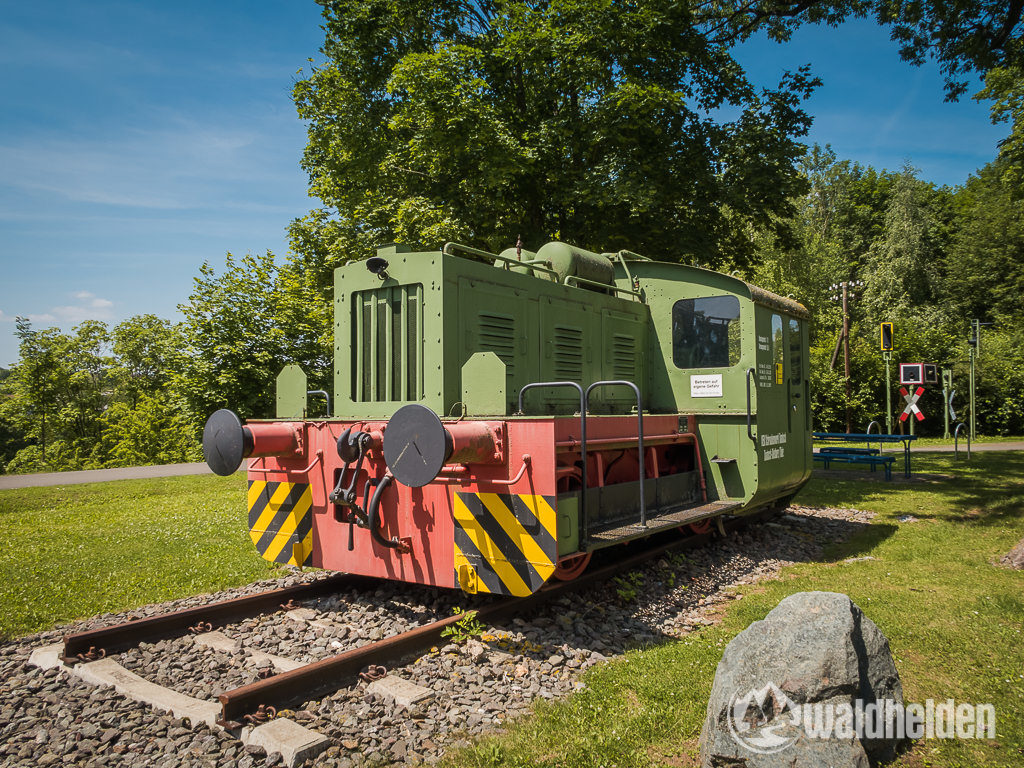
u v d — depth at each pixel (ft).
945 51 36.52
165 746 9.34
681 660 12.35
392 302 16.60
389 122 40.96
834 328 101.50
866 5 39.91
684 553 20.84
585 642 13.52
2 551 23.08
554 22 37.29
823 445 75.25
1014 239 104.73
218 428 15.28
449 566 14.10
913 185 114.93
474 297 16.52
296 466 16.67
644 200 34.99
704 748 8.84
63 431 113.91
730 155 40.65
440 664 12.13
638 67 38.75
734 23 44.01
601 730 9.72
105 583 18.38
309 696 10.79
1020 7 32.76
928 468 48.37
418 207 37.52
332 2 42.39
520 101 42.06
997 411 88.48
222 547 22.66
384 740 9.55
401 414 12.79
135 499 37.27
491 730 9.87
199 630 14.12
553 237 39.73
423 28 42.29
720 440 21.61
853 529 26.63
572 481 15.70
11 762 9.04
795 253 99.81
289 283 52.80
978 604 15.37
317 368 52.03
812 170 135.85
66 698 11.10
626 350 22.54
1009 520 25.94
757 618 15.10
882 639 9.50
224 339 48.96
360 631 14.01
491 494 13.55
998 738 9.52
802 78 40.88
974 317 108.27
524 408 17.75
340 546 15.80
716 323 22.39
